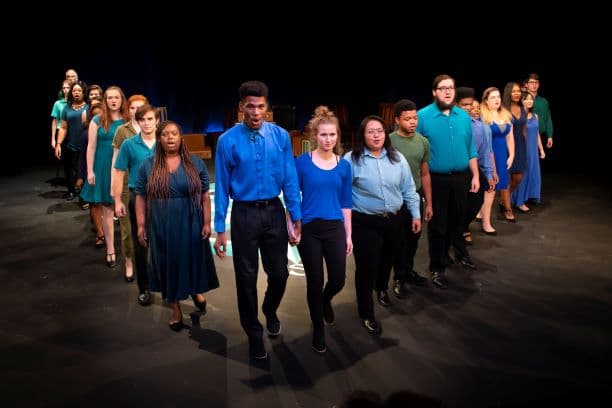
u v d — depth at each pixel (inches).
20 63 383.6
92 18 384.5
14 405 101.1
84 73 392.2
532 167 234.7
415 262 176.4
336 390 105.6
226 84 419.2
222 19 404.8
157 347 123.3
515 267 169.9
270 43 415.2
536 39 384.2
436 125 148.5
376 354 118.9
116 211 147.8
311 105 431.2
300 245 117.5
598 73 388.8
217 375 111.5
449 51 406.6
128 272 162.4
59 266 175.8
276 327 127.1
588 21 372.5
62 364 115.9
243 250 113.5
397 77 422.9
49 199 269.4
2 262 179.6
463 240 167.6
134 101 148.8
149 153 136.7
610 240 195.0
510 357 116.6
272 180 112.7
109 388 106.8
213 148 387.5
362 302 129.0
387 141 125.1
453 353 118.7
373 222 122.9
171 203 122.8
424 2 399.5
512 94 216.2
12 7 369.7
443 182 150.9
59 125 268.4
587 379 108.0
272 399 103.0
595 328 129.5
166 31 398.9
